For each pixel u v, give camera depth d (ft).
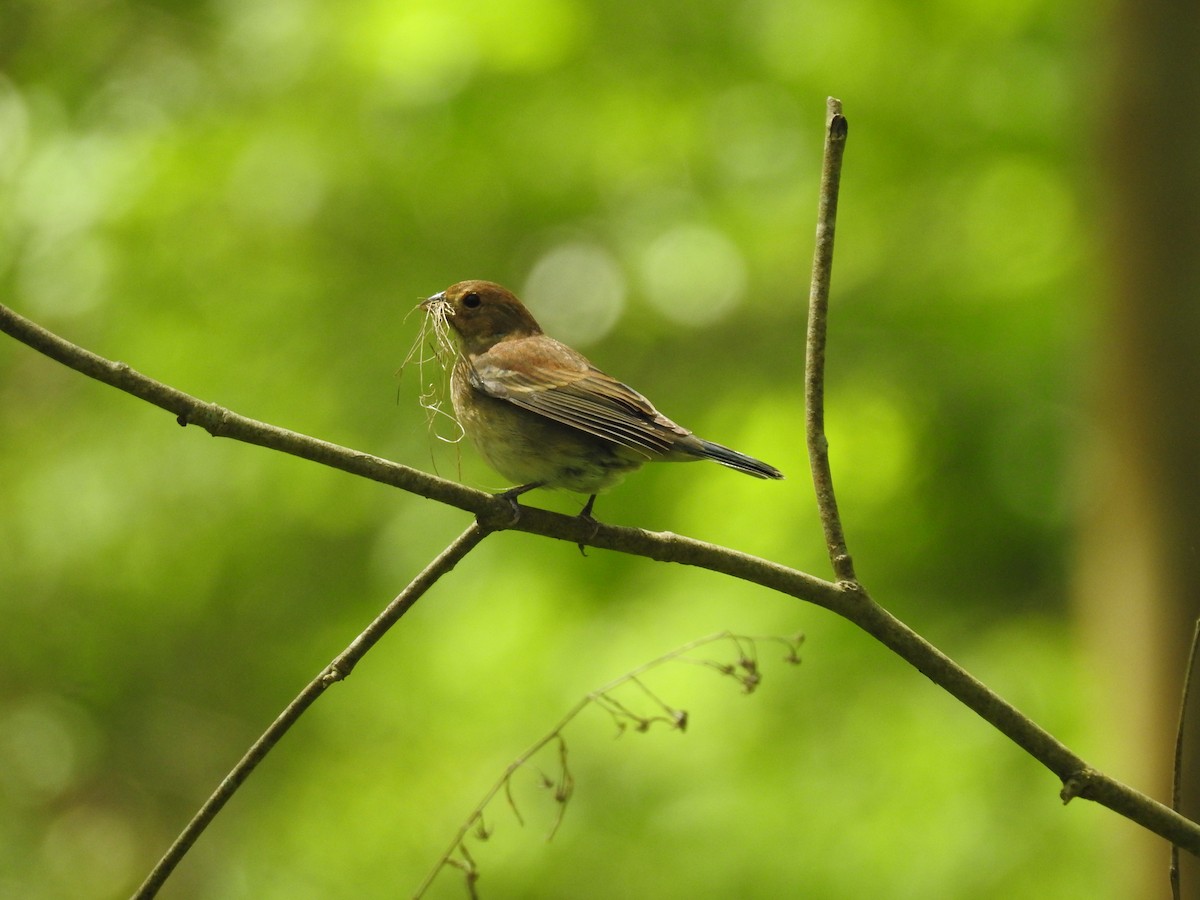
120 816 53.67
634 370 49.55
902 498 40.78
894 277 43.91
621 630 39.58
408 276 47.62
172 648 52.85
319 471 47.29
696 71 44.11
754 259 46.26
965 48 42.39
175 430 48.44
